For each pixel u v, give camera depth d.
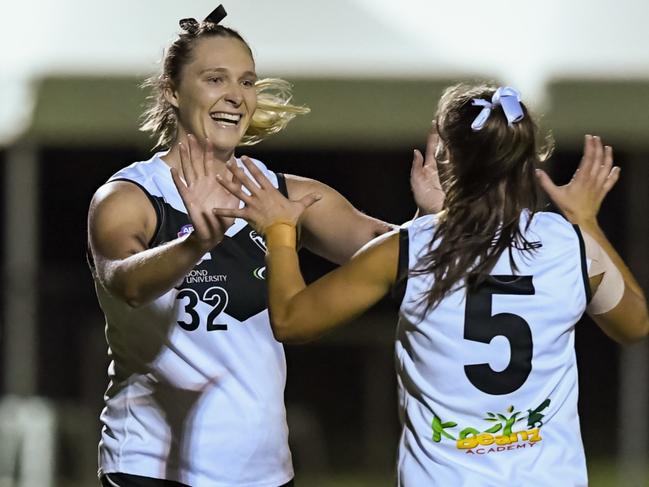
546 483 10.68
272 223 11.21
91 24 25.45
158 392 12.59
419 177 13.02
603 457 35.47
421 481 10.78
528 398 10.77
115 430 12.83
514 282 10.74
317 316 10.84
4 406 28.48
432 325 10.74
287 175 13.48
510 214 10.75
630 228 34.34
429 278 10.71
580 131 24.94
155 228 12.41
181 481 12.52
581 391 38.03
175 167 12.71
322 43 24.98
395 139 26.16
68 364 36.66
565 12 25.81
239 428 12.52
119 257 11.99
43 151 42.06
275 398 12.77
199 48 12.73
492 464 10.69
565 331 10.92
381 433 34.19
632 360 30.33
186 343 12.44
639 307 11.41
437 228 10.83
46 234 42.09
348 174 42.62
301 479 31.03
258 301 12.55
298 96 24.80
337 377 36.50
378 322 37.59
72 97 24.91
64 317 36.84
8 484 26.89
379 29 25.36
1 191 39.94
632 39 25.27
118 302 12.52
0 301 32.69
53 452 28.25
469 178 10.77
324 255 13.79
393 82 24.88
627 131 24.94
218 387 12.51
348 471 32.81
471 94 11.05
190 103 12.71
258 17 25.36
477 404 10.69
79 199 42.25
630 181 37.41
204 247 11.11
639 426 30.27
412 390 10.95
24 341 31.05
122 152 42.50
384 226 13.58
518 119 10.75
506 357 10.70
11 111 24.88
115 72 24.95
